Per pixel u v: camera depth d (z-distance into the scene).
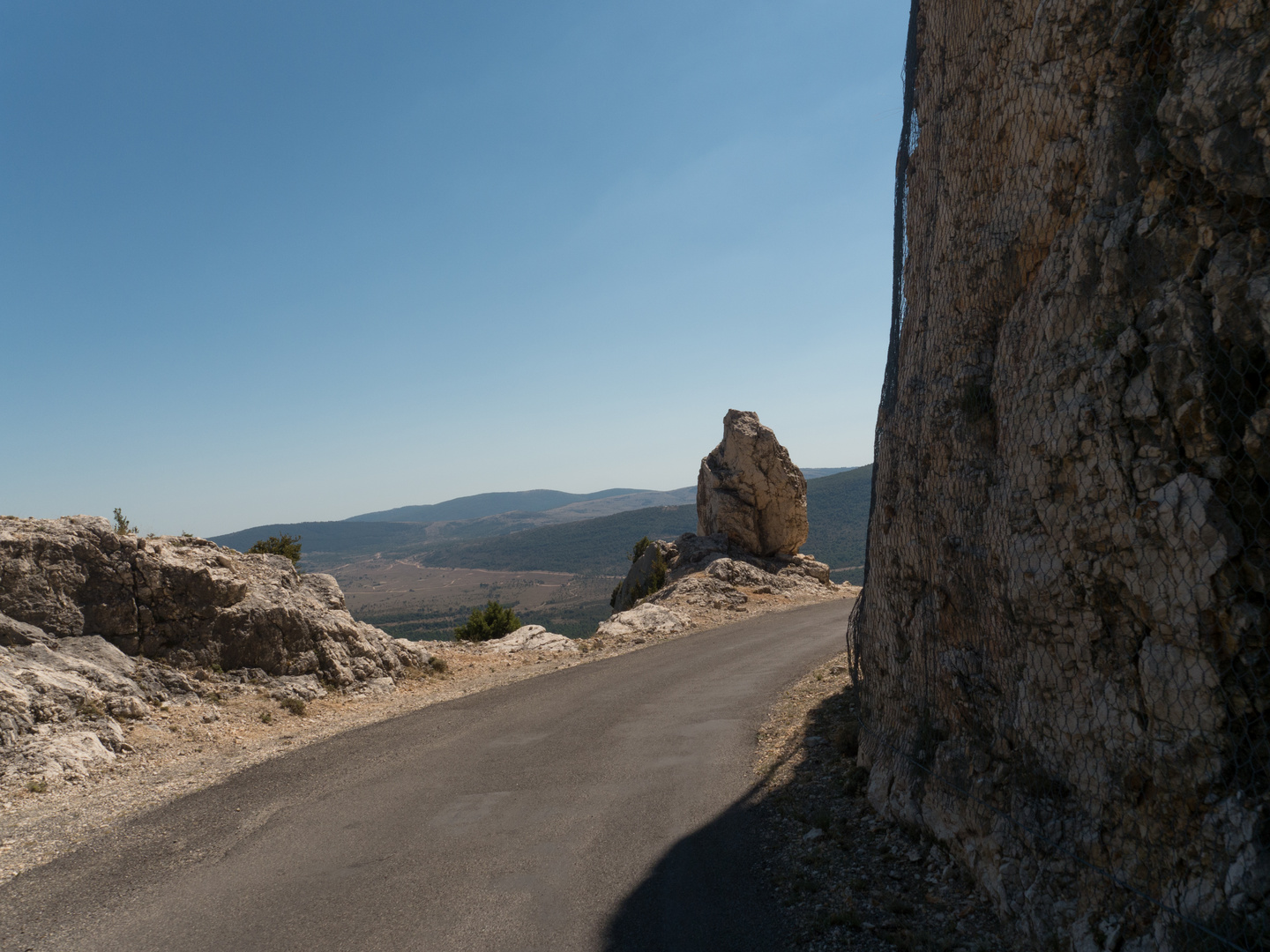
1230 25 3.74
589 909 5.95
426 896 6.29
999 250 5.84
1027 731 5.05
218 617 15.28
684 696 14.22
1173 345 3.90
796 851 6.71
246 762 11.03
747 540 37.56
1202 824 3.59
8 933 5.78
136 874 6.85
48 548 13.54
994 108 6.02
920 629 6.88
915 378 7.32
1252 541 3.51
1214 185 3.82
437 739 12.05
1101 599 4.38
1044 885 4.62
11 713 10.62
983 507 5.87
